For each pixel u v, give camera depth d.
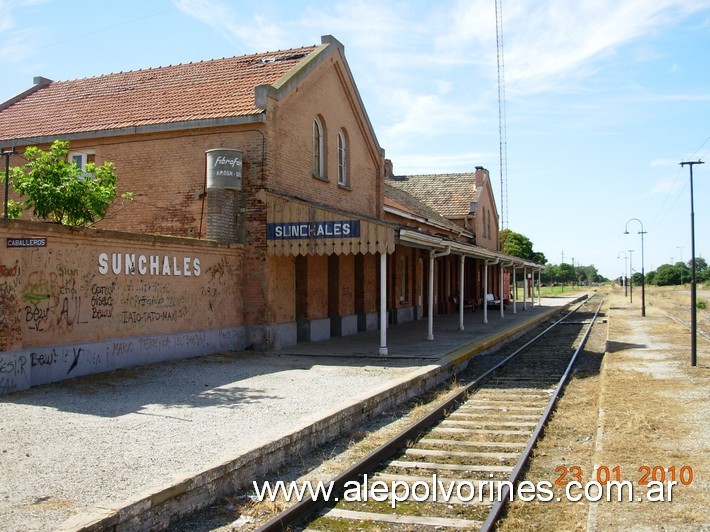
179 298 13.12
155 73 19.66
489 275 43.28
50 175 11.40
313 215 14.59
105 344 11.12
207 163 14.81
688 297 57.47
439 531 5.34
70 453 6.40
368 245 14.22
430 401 11.16
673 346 18.06
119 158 16.30
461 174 42.12
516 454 7.59
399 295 26.12
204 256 13.86
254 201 15.04
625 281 66.25
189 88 17.73
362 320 21.25
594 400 11.05
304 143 16.91
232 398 9.52
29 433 7.11
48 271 10.08
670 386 11.41
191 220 15.46
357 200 20.70
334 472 6.80
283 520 5.28
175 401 9.20
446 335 20.06
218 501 5.88
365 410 9.37
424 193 40.44
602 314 37.41
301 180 16.75
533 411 10.20
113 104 18.03
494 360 16.75
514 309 32.06
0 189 16.41
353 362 13.71
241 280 15.14
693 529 5.11
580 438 8.48
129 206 16.09
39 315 9.91
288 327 16.03
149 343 12.20
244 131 15.12
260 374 11.88
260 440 6.86
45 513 4.80
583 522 5.43
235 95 16.39
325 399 9.48
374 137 21.72
